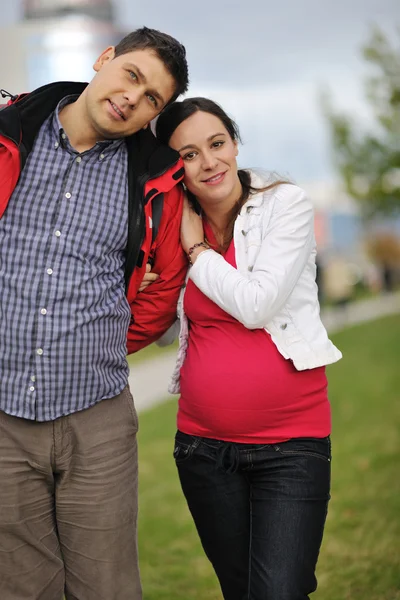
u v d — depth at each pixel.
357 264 32.41
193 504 2.99
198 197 3.02
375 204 18.12
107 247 2.77
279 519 2.75
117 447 2.81
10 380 2.67
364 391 9.99
